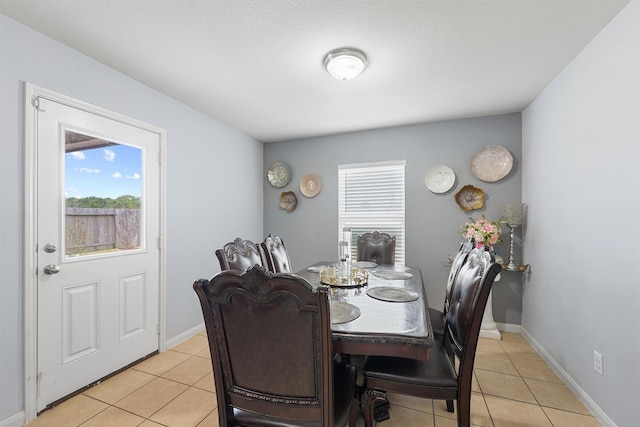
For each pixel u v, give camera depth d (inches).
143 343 92.3
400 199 136.4
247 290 38.0
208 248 120.1
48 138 67.8
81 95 74.5
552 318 88.2
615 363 60.3
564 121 81.6
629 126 56.8
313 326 37.3
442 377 51.9
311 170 152.8
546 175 93.0
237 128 137.9
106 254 81.4
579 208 73.9
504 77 87.5
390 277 88.0
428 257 130.0
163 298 98.7
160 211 98.0
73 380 73.0
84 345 75.7
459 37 68.1
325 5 57.8
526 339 108.9
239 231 141.1
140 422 64.1
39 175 66.2
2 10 58.7
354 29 65.3
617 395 59.6
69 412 67.1
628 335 56.8
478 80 89.5
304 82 91.0
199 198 115.4
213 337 41.6
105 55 75.7
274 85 92.9
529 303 107.0
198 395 74.1
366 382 53.9
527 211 109.3
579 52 73.9
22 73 63.1
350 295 68.8
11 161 61.6
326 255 150.0
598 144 66.4
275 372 40.3
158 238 97.3
